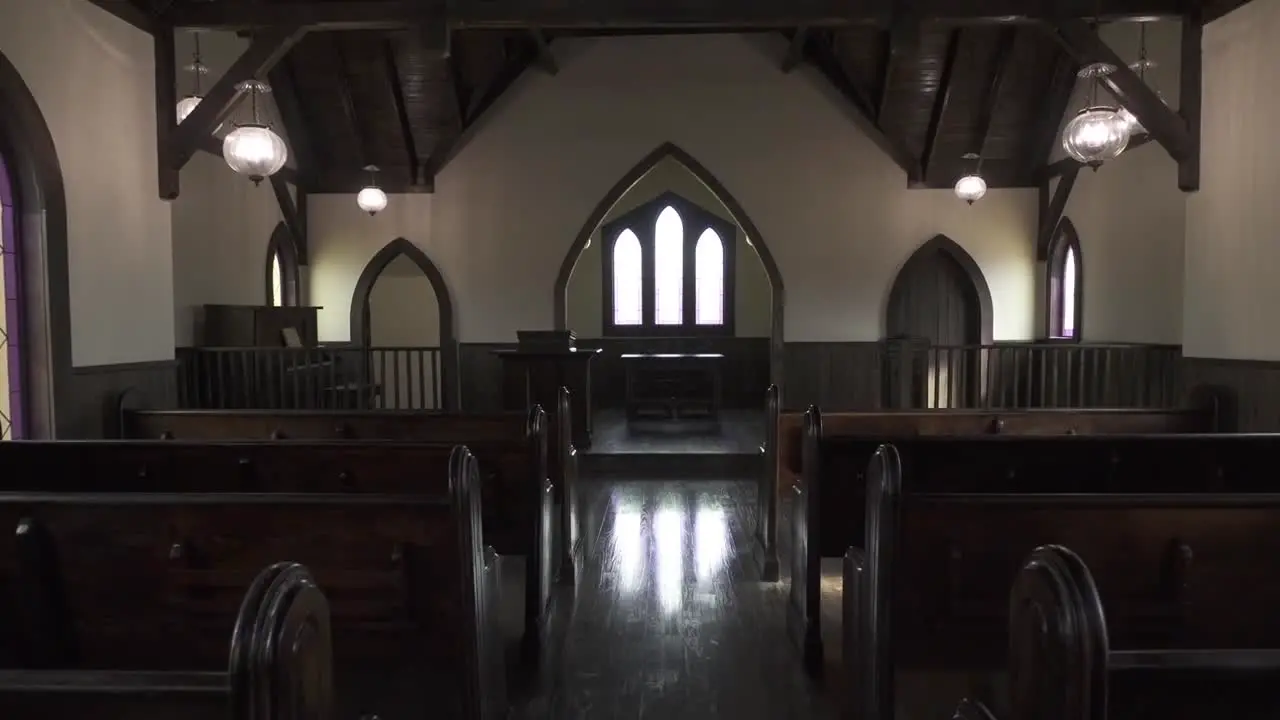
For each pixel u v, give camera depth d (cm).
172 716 108
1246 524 208
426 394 1022
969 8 552
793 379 884
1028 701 117
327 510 217
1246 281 494
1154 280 676
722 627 359
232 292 754
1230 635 210
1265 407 473
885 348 850
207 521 216
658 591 407
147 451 303
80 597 217
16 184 440
